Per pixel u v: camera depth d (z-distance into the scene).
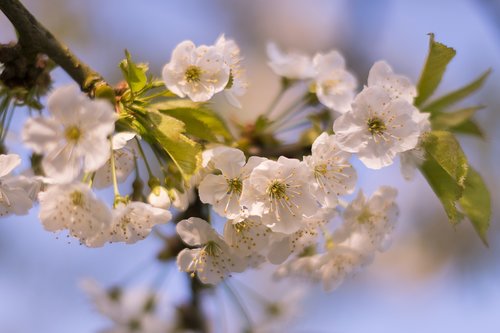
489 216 0.57
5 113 0.58
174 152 0.54
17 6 0.56
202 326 0.66
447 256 0.93
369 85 0.58
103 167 0.56
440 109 0.61
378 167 0.56
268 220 0.55
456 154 0.56
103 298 0.67
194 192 0.58
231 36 1.00
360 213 0.58
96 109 0.53
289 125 0.62
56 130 0.53
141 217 0.55
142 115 0.55
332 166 0.56
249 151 0.60
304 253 0.60
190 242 0.56
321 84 0.62
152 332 0.67
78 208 0.54
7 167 0.55
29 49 0.56
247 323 0.67
